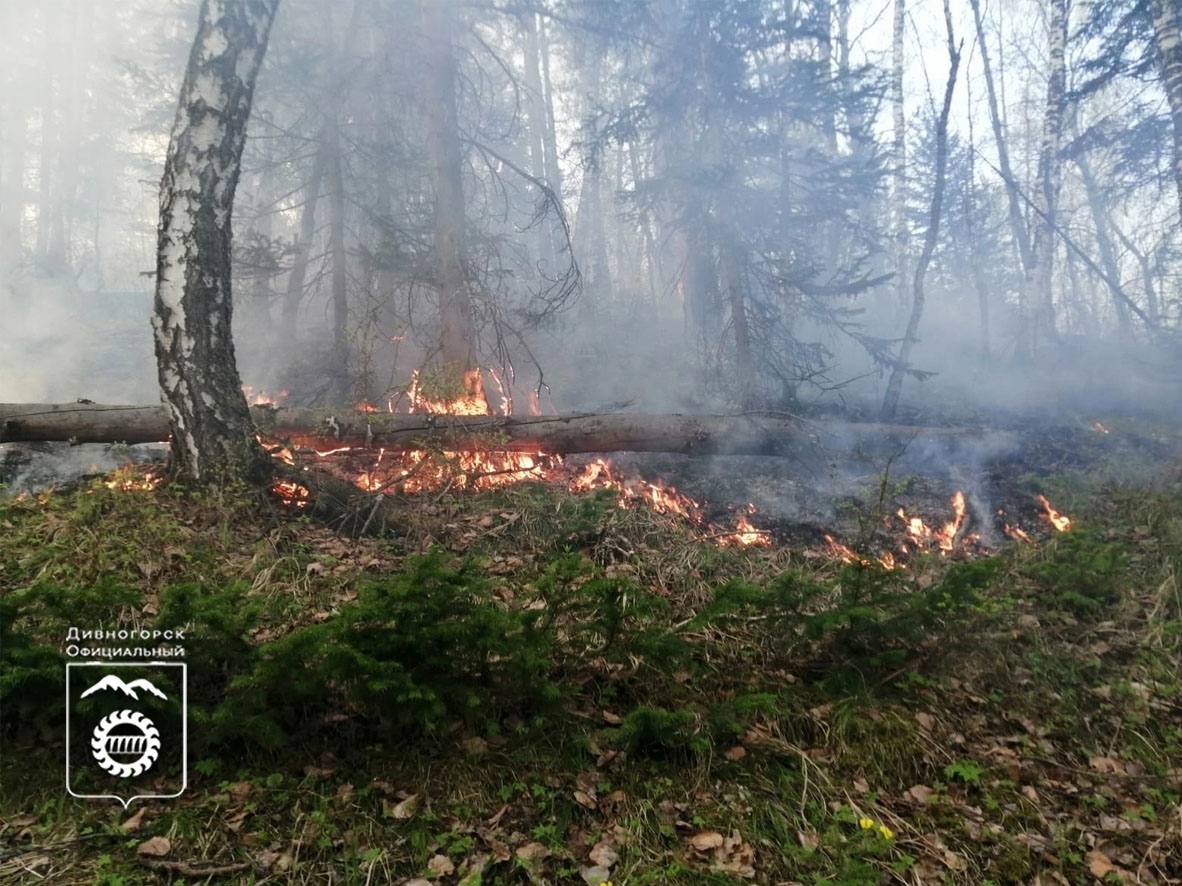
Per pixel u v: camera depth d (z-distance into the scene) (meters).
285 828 3.02
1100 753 4.13
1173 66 11.09
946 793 3.72
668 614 4.95
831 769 3.74
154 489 5.85
